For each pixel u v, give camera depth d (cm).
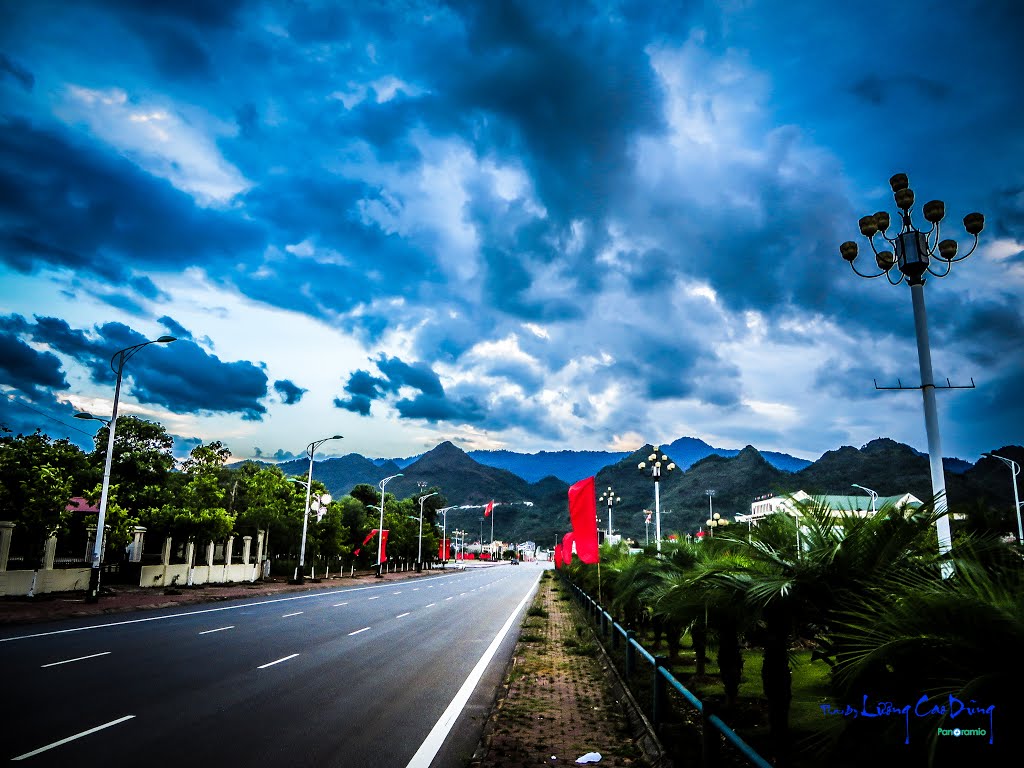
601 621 1684
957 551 407
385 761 693
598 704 949
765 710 890
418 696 1032
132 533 3312
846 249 1168
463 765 683
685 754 650
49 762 645
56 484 2519
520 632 1942
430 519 11650
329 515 5491
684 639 1711
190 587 3462
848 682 376
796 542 629
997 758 307
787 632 627
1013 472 3203
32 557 2633
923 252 1079
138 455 4347
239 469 5772
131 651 1366
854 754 397
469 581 5597
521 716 867
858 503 620
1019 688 307
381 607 2708
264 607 2583
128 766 641
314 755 702
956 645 330
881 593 458
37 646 1399
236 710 887
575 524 2088
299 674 1172
